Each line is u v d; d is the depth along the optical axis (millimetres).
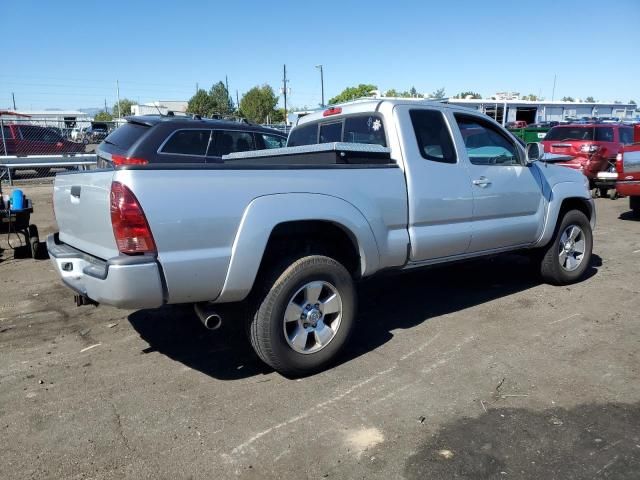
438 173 4637
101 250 3549
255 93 64438
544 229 5676
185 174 3365
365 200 4121
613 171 13805
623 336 4578
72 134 22016
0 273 6891
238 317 5195
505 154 5434
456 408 3438
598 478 2744
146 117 8578
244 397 3635
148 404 3553
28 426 3299
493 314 5160
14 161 14883
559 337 4566
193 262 3365
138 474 2838
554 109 34312
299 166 3846
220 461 2938
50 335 4777
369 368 4047
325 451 3012
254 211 3561
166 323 5062
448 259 4891
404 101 4684
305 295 3865
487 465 2859
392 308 5402
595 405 3447
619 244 8445
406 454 2969
